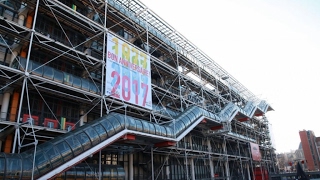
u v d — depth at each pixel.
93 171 17.84
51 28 21.02
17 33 16.78
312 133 87.38
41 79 16.00
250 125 53.56
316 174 52.47
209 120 31.06
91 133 16.27
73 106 20.70
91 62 20.61
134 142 21.73
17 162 12.30
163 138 21.80
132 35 29.14
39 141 17.77
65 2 22.89
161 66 29.47
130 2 27.53
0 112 15.98
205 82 42.56
